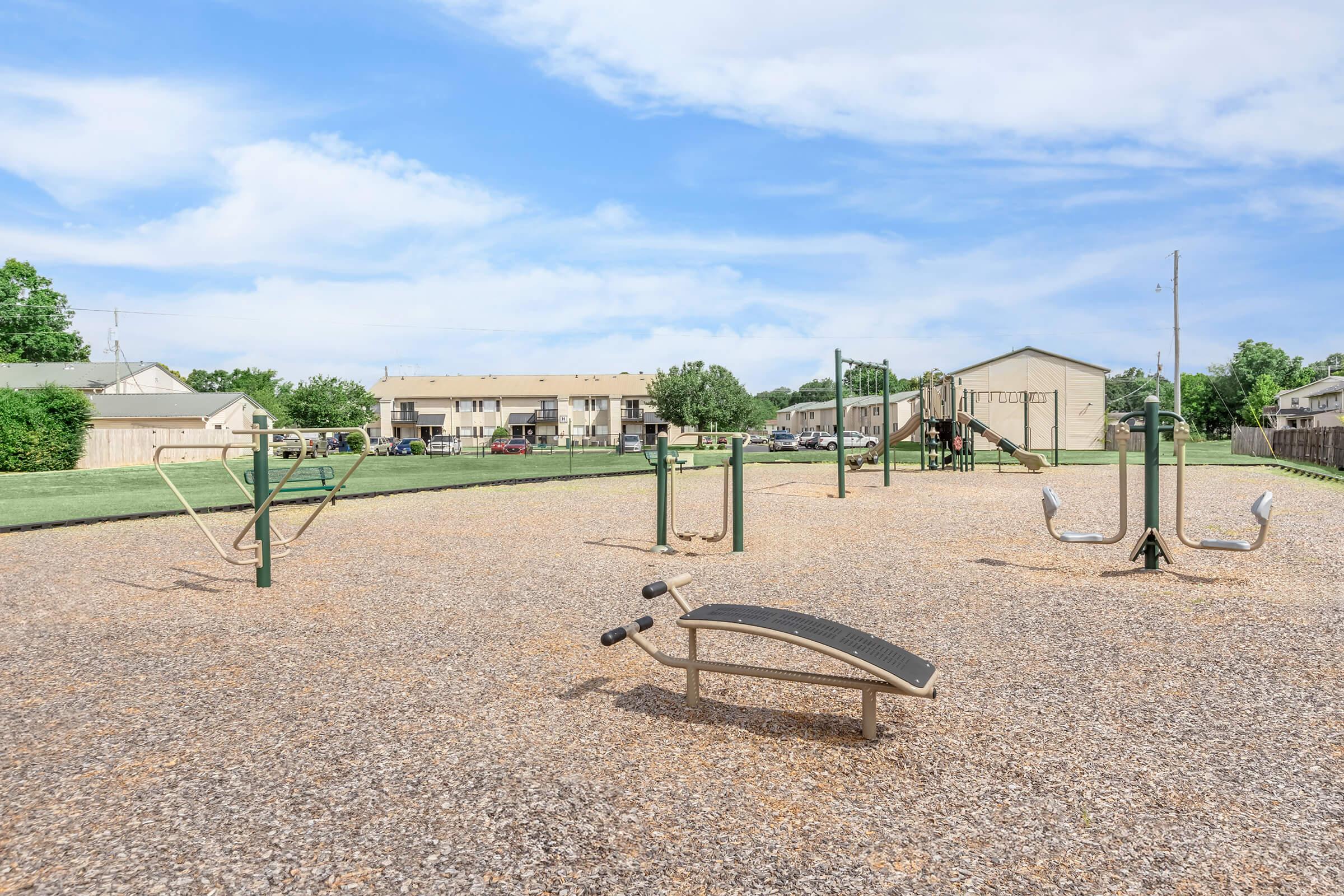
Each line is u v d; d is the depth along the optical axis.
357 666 4.80
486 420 78.12
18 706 4.17
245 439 50.62
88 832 2.82
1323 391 63.03
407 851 2.66
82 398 32.19
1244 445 42.03
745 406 66.69
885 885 2.46
